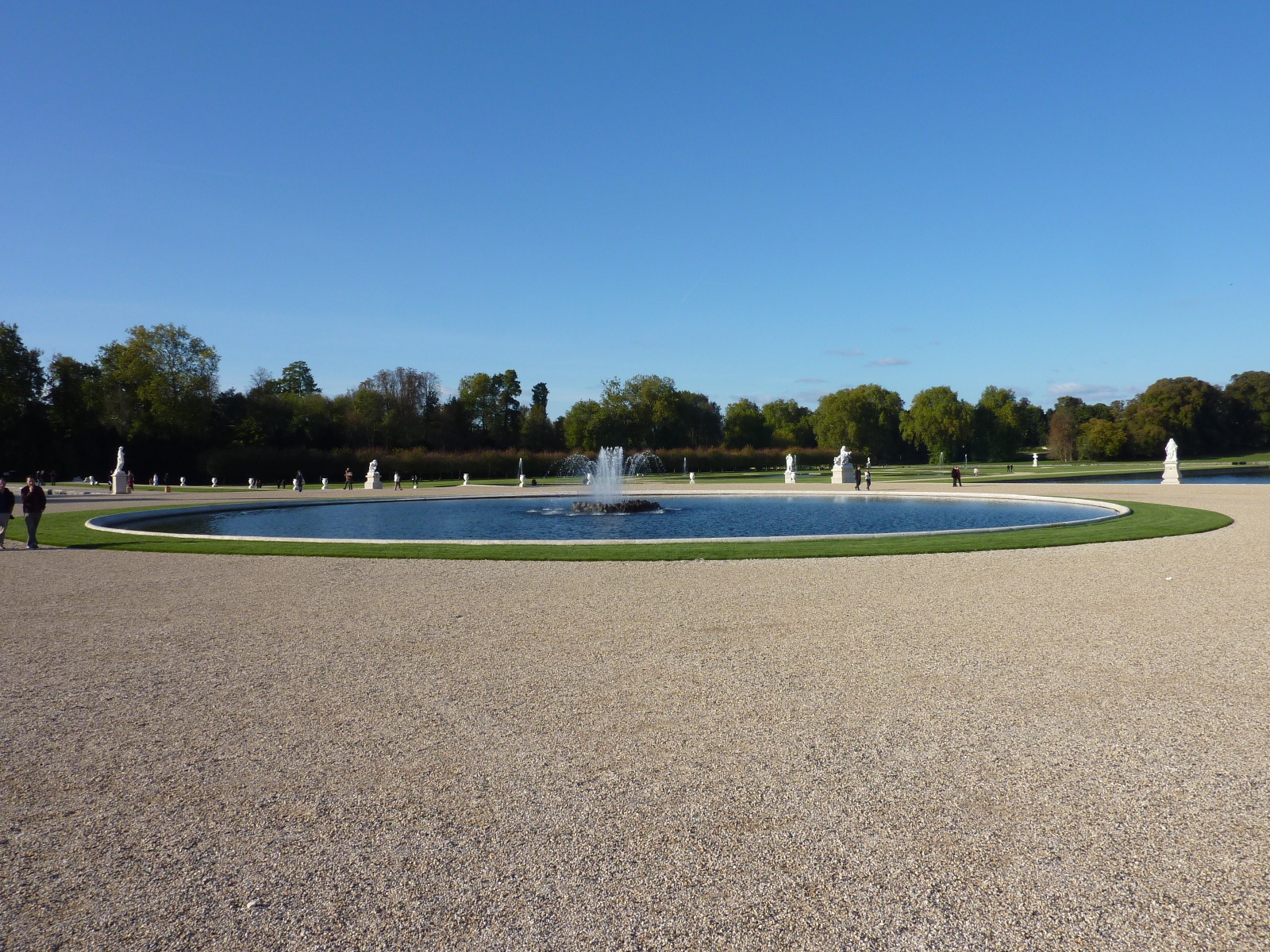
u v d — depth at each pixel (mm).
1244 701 7047
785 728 6504
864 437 132500
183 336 92438
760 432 135500
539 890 4148
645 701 7266
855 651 9031
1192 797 5109
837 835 4684
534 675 8188
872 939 3705
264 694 7621
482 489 56781
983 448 133500
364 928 3834
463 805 5141
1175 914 3861
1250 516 25141
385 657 9023
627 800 5184
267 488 70562
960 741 6160
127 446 90000
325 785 5488
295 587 14047
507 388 128500
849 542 19562
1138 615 10758
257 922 3895
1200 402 123562
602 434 119750
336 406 114062
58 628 10859
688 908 3975
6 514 20922
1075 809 4969
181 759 5984
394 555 18219
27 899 4117
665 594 12852
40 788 5488
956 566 15500
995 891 4090
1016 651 8906
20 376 88312
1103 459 123188
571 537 24422
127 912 3992
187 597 13133
